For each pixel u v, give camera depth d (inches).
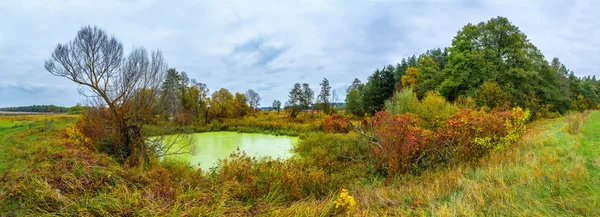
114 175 202.2
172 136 432.1
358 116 1374.3
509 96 646.5
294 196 202.2
